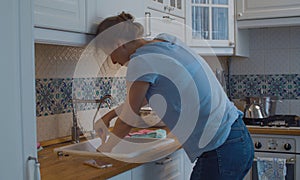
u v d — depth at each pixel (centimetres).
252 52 349
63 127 219
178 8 268
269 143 269
